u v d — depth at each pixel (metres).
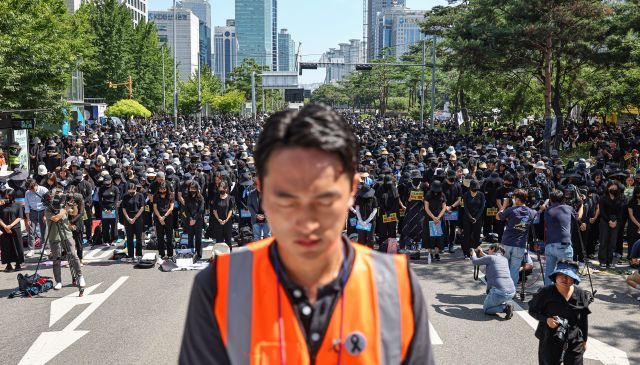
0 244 11.29
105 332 7.81
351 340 1.31
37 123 23.02
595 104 38.28
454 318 8.41
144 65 69.50
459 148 27.50
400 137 35.41
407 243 12.66
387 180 12.42
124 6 68.50
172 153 23.64
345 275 1.36
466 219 12.27
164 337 7.60
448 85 65.44
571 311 5.23
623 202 11.32
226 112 91.94
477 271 10.55
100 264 11.98
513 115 41.72
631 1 26.58
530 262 9.44
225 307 1.34
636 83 34.06
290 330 1.30
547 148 28.56
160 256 12.23
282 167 1.16
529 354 7.05
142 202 12.28
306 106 1.24
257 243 1.47
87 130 35.62
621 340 7.58
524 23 27.05
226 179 15.32
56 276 10.05
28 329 7.97
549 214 9.01
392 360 1.33
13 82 20.20
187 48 151.25
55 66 21.64
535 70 32.50
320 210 1.18
